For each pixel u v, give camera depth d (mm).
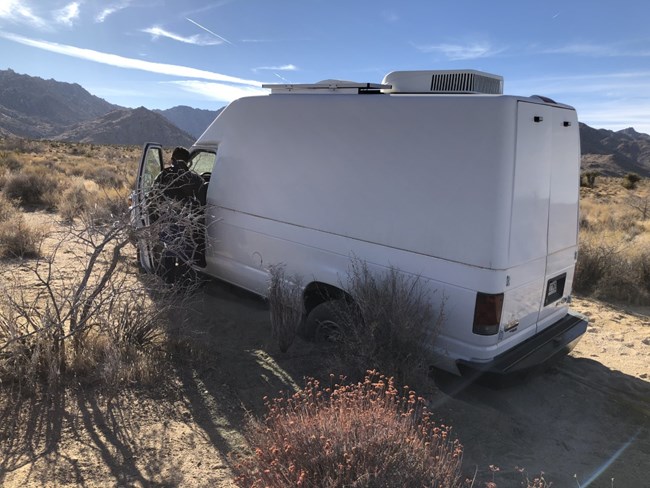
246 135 5992
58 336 4375
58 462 3324
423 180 4340
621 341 6578
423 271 4379
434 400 4480
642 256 9359
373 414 2678
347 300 5008
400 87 5090
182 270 6461
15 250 8523
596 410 4641
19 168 22891
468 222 4090
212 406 4180
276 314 5172
